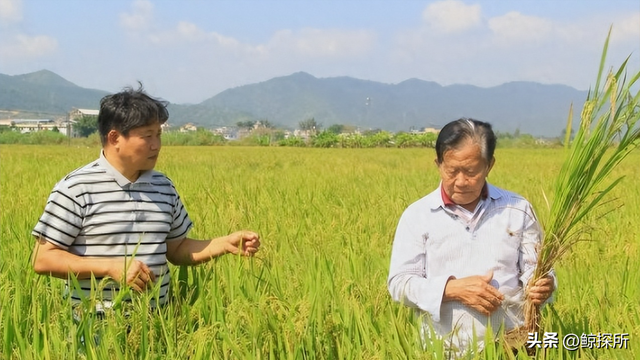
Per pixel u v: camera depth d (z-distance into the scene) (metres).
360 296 4.30
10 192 10.46
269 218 7.80
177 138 79.75
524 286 3.34
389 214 8.59
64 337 3.53
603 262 5.93
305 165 22.80
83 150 37.06
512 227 3.35
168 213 3.91
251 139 80.25
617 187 13.09
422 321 3.50
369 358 3.24
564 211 3.19
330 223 7.36
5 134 77.62
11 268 4.70
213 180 13.73
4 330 3.49
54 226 3.64
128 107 3.60
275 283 4.61
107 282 3.67
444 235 3.35
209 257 4.11
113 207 3.72
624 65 3.03
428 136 69.38
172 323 3.58
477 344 3.22
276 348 3.49
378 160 28.45
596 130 3.11
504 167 22.09
